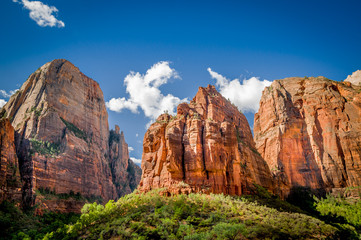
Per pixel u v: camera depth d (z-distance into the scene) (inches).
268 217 2468.0
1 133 3850.9
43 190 4192.9
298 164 4889.3
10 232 3051.2
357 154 4628.4
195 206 2463.1
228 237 1935.3
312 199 4436.5
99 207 3090.6
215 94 4357.8
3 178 3563.0
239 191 3085.6
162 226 2122.3
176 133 3255.4
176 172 3024.1
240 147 3892.7
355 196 4234.7
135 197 3016.7
